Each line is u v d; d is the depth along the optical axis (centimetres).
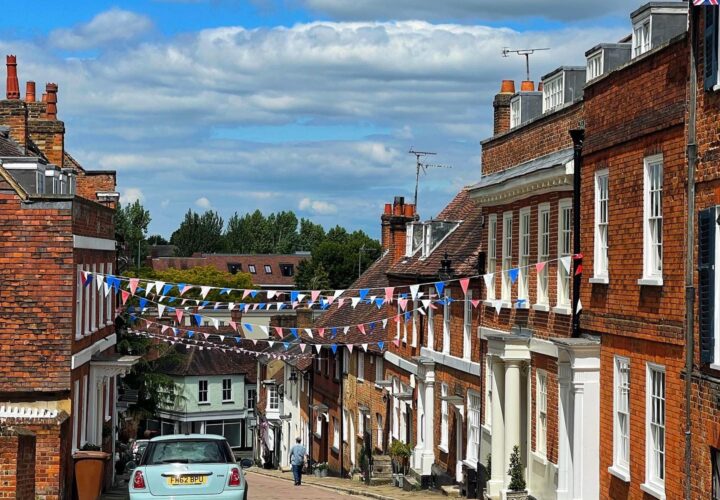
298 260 13512
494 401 2800
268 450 6944
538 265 2488
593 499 2130
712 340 1598
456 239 3869
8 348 2491
